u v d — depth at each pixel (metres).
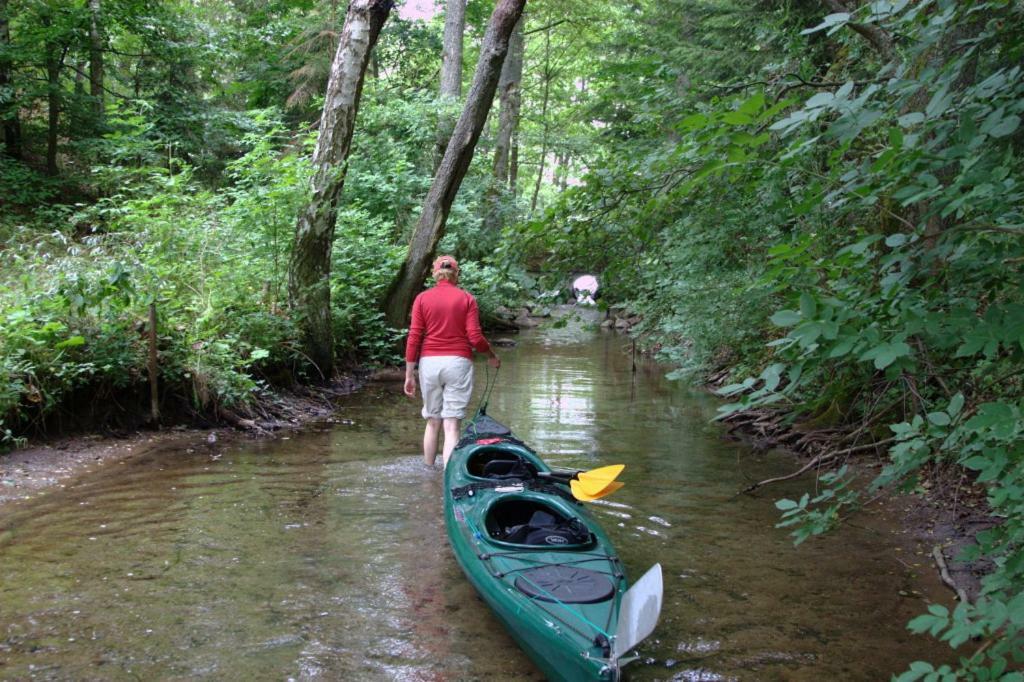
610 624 3.45
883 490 6.68
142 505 5.96
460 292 7.32
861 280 3.86
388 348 13.27
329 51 21.55
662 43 15.33
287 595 4.48
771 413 9.21
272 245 11.08
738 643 4.07
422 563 5.02
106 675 3.57
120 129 17.28
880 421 6.95
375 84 20.34
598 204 5.76
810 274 3.65
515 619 3.71
